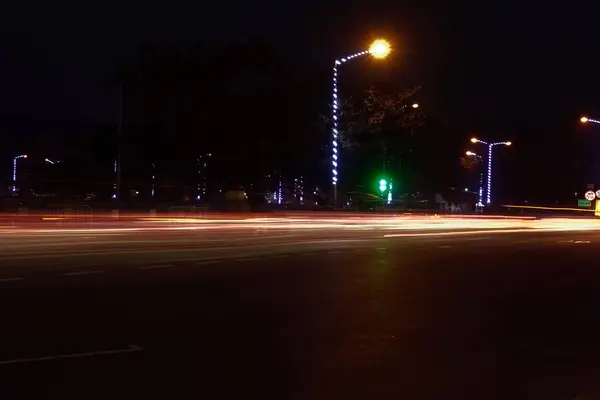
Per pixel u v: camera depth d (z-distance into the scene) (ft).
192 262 55.01
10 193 231.50
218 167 161.89
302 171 171.01
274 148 160.15
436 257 64.28
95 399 19.61
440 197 249.34
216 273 48.26
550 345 27.48
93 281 43.01
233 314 32.94
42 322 30.01
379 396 20.40
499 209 235.61
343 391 20.83
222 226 98.53
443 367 23.79
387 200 191.01
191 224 98.63
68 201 161.79
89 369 22.67
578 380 22.41
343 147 162.71
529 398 20.47
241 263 55.11
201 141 156.56
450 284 45.32
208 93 155.63
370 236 91.09
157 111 159.74
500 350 26.50
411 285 44.50
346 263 56.75
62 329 28.63
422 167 233.14
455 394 20.74
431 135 227.81
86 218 103.35
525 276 50.55
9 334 27.55
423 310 35.19
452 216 147.02
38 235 78.59
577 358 25.38
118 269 49.39
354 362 24.26
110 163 176.04
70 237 77.20
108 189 185.78
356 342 27.48
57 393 20.08
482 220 142.20
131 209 135.33
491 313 34.68
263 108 154.81
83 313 32.27
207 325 30.17
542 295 41.14
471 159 252.42
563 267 57.26
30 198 173.88
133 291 39.32
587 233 111.96
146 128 160.15
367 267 54.19
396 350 26.20
